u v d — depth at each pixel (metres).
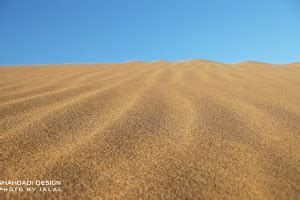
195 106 5.15
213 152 3.04
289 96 6.66
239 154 3.01
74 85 7.21
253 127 4.00
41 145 3.09
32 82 7.80
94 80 8.16
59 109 4.62
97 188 2.28
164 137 3.47
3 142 3.13
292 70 12.88
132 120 4.11
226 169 2.65
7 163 2.65
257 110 5.03
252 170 2.63
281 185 2.37
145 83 7.64
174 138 3.44
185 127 3.88
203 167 2.68
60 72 10.66
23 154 2.85
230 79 9.08
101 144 3.15
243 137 3.56
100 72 10.30
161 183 2.37
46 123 3.84
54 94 5.90
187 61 15.80
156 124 3.98
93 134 3.46
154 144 3.23
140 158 2.85
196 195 2.21
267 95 6.65
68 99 5.44
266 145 3.31
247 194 2.23
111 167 2.64
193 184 2.37
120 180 2.41
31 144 3.11
